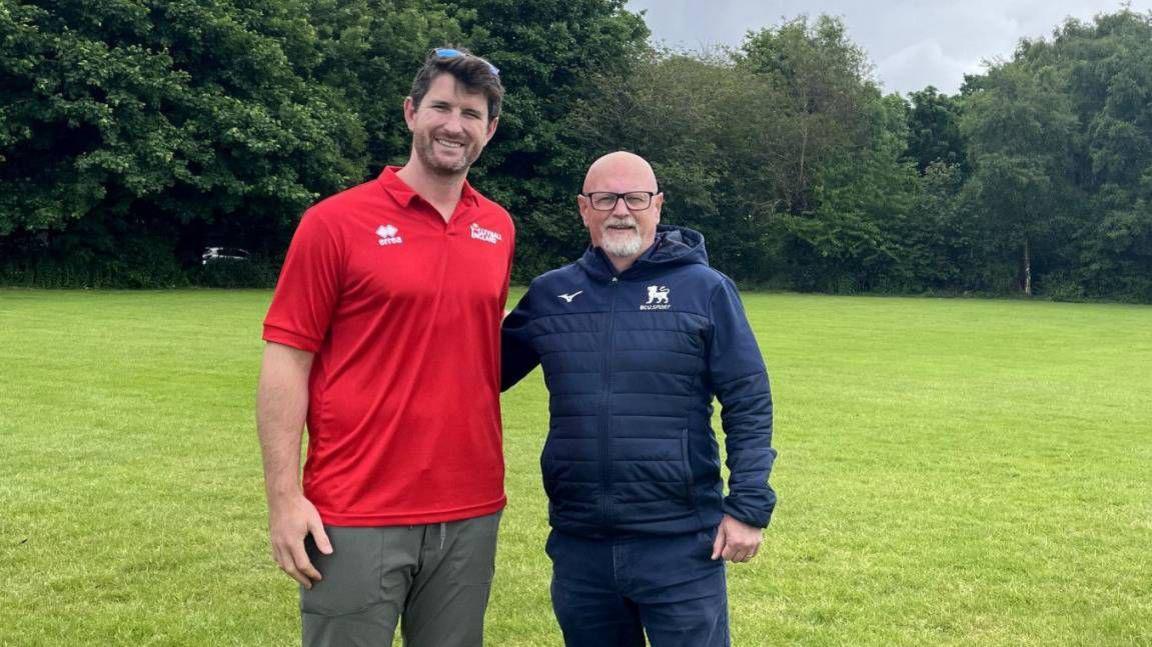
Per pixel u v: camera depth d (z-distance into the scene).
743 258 39.78
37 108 22.41
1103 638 4.10
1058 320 24.47
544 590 4.60
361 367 2.59
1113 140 36.41
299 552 2.54
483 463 2.73
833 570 4.90
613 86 35.16
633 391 2.83
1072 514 6.00
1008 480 6.91
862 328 20.56
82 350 12.02
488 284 2.71
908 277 39.56
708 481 2.91
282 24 26.89
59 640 3.86
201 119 24.52
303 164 26.77
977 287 39.81
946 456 7.70
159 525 5.34
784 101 38.88
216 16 24.45
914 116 48.94
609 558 2.87
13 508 5.51
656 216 2.97
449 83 2.62
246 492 6.06
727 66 38.91
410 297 2.57
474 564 2.74
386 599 2.61
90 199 23.58
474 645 2.79
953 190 43.34
